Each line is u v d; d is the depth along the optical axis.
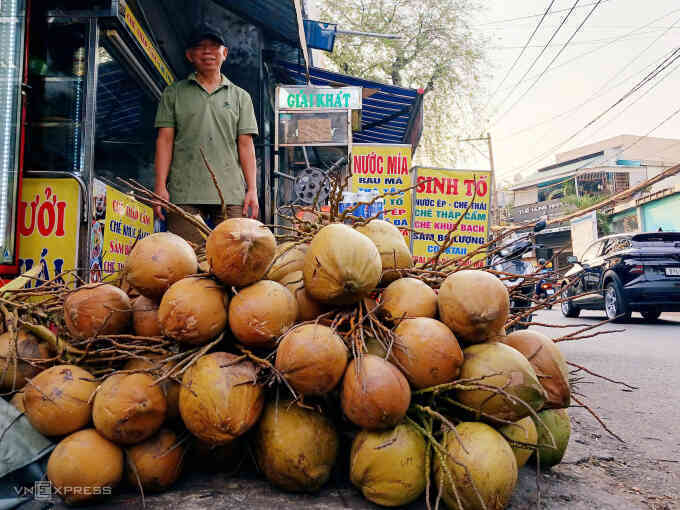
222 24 7.45
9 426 1.83
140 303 2.10
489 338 1.96
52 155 3.48
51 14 3.62
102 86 4.60
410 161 6.91
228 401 1.72
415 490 1.74
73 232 3.22
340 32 10.00
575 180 39.12
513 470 1.73
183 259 2.04
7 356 2.04
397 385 1.70
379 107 9.51
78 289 2.05
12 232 3.06
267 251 1.89
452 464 1.70
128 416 1.73
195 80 3.99
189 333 1.83
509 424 1.88
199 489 1.92
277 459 1.81
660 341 7.41
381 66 19.31
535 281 2.53
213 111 3.96
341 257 1.87
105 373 2.00
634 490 2.15
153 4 5.38
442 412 1.95
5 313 2.13
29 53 3.54
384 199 6.87
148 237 2.09
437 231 6.91
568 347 6.98
